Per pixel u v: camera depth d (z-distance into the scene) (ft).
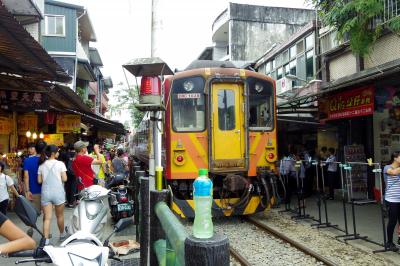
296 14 89.66
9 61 24.00
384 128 34.60
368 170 35.94
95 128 75.20
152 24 17.01
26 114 40.96
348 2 28.50
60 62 68.23
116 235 24.91
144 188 12.86
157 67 15.05
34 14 42.83
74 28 69.56
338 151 41.19
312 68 44.80
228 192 29.25
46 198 21.80
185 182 29.22
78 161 26.05
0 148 37.58
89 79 87.81
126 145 123.34
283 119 45.47
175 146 28.25
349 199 35.37
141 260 12.60
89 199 18.56
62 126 46.62
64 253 10.06
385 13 29.19
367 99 30.76
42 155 22.20
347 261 19.85
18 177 33.53
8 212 31.63
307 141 54.29
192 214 28.58
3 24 17.88
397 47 30.99
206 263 4.84
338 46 37.78
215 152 28.43
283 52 54.54
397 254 20.80
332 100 35.86
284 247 22.85
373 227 26.84
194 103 28.84
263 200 29.66
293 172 36.19
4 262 18.12
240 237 25.67
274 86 30.50
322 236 25.07
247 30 86.99
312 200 40.32
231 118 28.96
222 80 28.81
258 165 29.30
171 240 6.82
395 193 21.33
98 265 10.29
